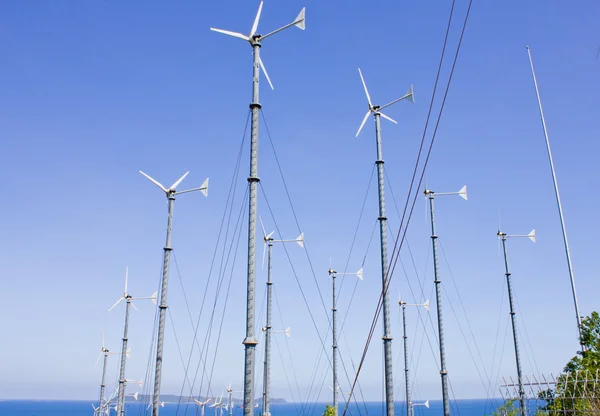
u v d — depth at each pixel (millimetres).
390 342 23984
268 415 40344
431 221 40500
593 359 37719
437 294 38750
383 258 25453
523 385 35312
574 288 27234
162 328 32188
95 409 74750
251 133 20438
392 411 23234
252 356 18062
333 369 49438
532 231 47250
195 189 34531
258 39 21516
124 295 46594
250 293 18688
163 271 33094
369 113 28328
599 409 28438
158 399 31016
